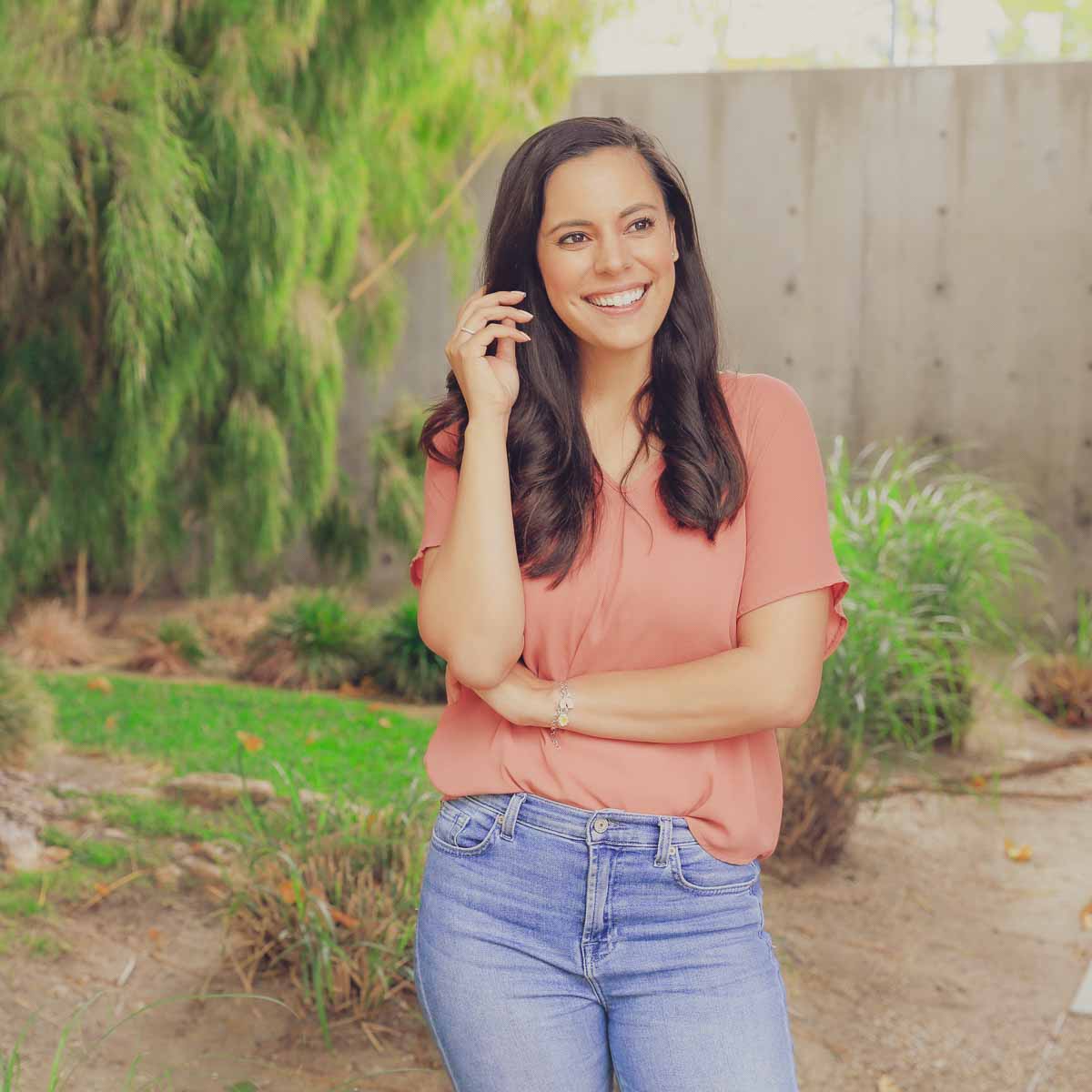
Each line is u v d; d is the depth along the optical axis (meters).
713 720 1.61
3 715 4.14
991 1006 3.16
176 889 3.40
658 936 1.58
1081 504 7.20
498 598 1.63
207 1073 2.63
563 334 1.76
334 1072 2.66
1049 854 4.17
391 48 6.24
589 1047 1.61
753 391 1.74
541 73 6.94
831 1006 3.14
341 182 6.32
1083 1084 2.81
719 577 1.65
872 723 4.48
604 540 1.68
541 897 1.60
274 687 5.88
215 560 6.67
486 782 1.66
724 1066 1.53
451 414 1.83
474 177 7.31
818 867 3.98
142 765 4.35
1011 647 6.09
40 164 5.13
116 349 5.74
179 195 5.48
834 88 7.18
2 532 6.05
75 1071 2.61
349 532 7.19
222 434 6.38
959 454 7.27
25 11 5.27
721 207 7.30
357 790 4.07
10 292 5.89
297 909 2.95
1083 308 7.11
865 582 4.62
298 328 6.32
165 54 5.57
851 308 7.27
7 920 3.16
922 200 7.18
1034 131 7.07
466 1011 1.62
